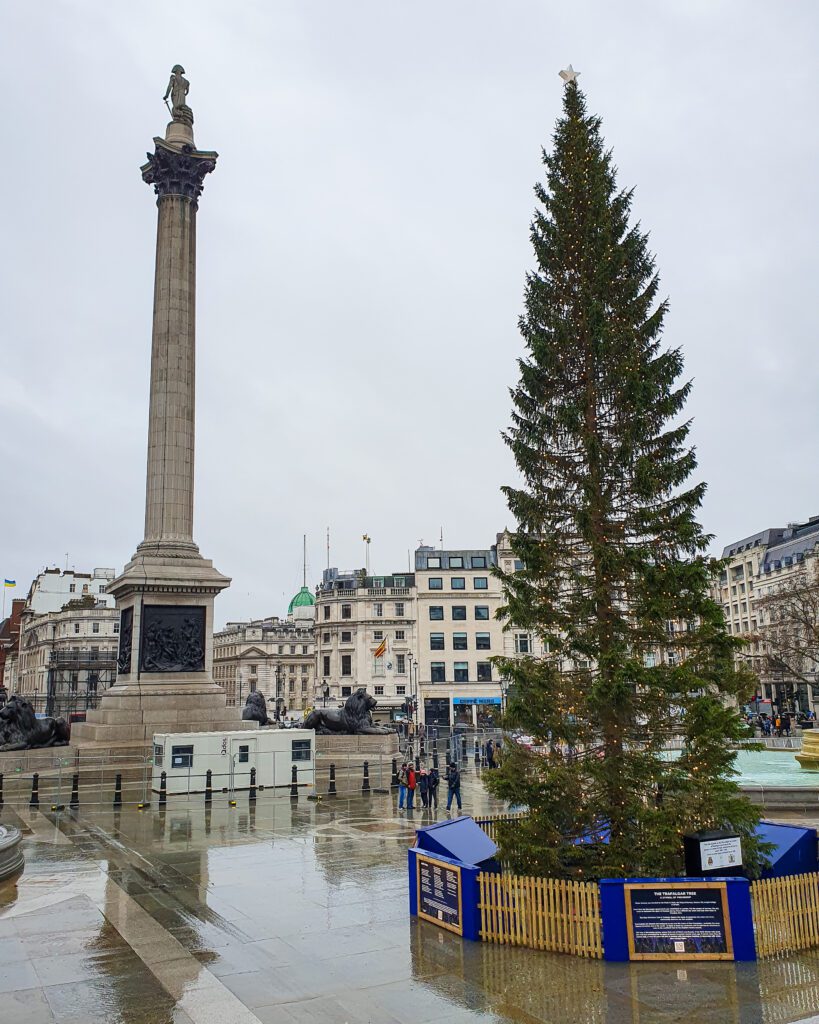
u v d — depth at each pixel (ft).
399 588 348.38
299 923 47.11
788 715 249.75
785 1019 33.14
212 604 141.90
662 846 43.96
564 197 56.49
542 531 53.31
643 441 51.75
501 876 43.55
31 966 39.78
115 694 134.51
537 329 56.24
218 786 104.73
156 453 147.74
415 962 40.22
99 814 88.43
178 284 154.40
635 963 39.34
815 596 236.63
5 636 584.40
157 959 40.81
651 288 55.31
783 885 41.50
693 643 48.06
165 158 156.76
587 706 48.26
